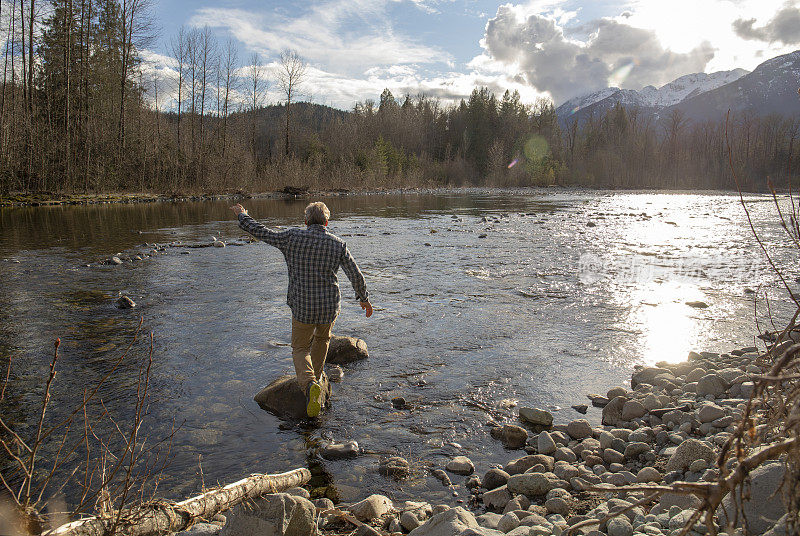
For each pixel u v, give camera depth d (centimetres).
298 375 430
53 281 914
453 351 583
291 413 423
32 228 1742
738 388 457
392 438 393
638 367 543
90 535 183
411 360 555
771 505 220
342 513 288
